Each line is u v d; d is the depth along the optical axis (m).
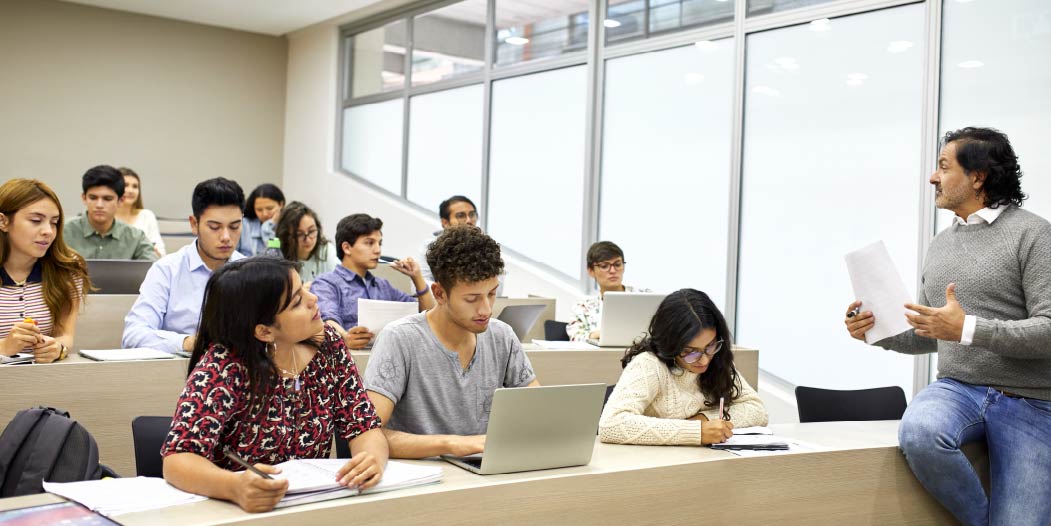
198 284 3.29
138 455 1.93
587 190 6.09
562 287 6.17
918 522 2.37
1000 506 2.31
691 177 5.54
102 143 8.22
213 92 8.70
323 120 8.53
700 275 5.48
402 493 1.64
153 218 6.15
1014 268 2.34
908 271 4.47
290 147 9.00
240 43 8.83
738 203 5.25
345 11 7.89
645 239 5.82
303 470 1.66
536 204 6.52
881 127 4.59
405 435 1.96
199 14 8.24
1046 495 2.28
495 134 6.87
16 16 7.82
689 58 5.54
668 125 5.67
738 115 5.21
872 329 2.38
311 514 1.51
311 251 4.99
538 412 1.81
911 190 4.46
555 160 6.38
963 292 2.42
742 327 5.27
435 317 2.12
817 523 2.19
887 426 2.66
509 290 6.61
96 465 1.85
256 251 5.66
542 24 6.48
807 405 2.96
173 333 3.08
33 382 2.65
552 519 1.80
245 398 1.71
